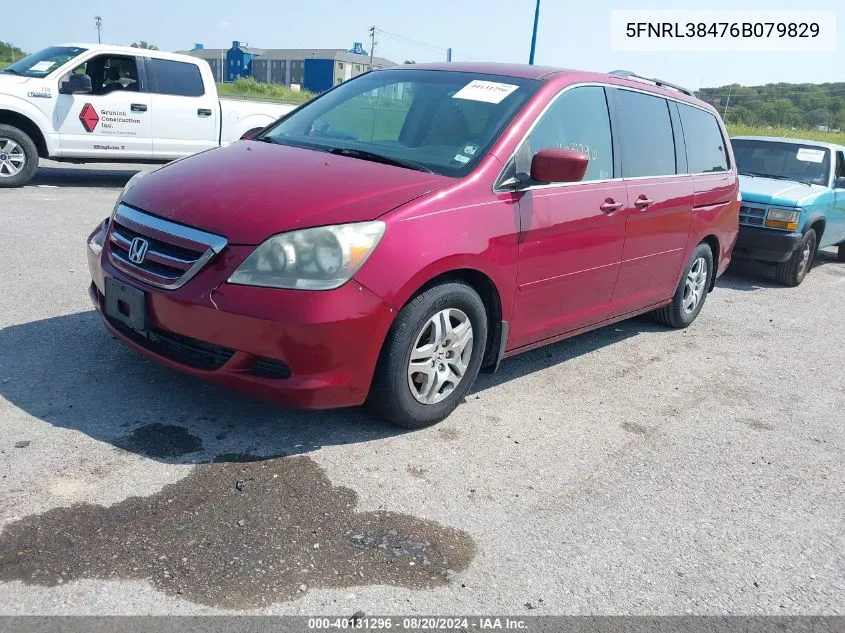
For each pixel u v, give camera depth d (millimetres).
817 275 9789
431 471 3510
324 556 2812
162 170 4039
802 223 8445
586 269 4617
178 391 3961
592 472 3717
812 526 3463
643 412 4543
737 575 3025
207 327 3271
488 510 3256
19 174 9930
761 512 3533
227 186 3613
